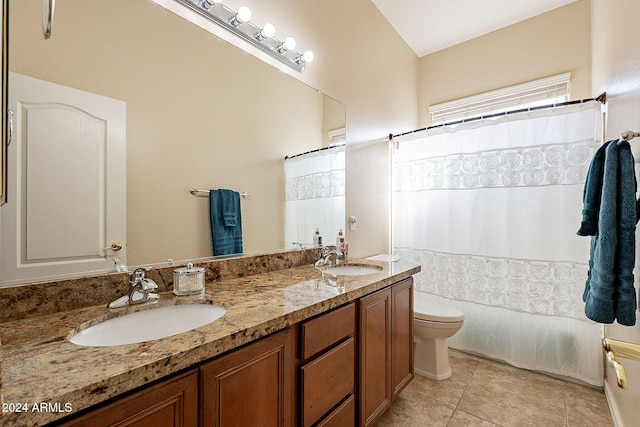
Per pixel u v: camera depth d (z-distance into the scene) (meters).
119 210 1.15
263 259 1.66
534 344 2.21
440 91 3.24
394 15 2.72
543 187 2.14
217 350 0.78
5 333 0.81
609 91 1.77
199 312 1.12
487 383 2.08
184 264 1.35
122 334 0.97
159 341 0.76
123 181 1.17
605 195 1.20
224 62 1.52
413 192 2.71
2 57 0.56
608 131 1.82
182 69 1.36
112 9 1.14
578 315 2.05
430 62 3.31
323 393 1.18
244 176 1.63
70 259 1.02
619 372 0.85
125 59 1.17
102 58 1.11
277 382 0.98
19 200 0.92
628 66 1.35
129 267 1.17
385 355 1.62
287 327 1.02
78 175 1.05
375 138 2.62
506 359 2.32
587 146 1.99
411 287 1.94
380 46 2.68
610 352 0.93
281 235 1.83
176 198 1.34
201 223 1.44
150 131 1.25
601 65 2.00
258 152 1.69
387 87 2.79
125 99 1.17
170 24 1.32
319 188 2.06
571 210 2.05
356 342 1.40
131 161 1.19
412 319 1.95
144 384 0.66
